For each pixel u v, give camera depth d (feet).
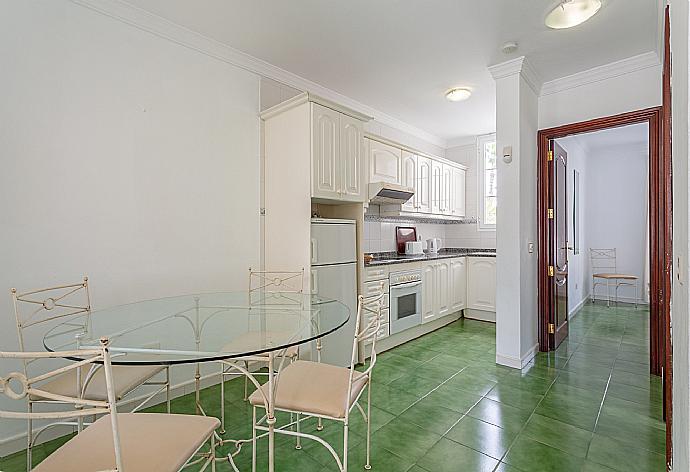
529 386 8.68
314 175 9.07
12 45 6.21
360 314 4.83
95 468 3.28
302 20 7.98
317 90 11.55
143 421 4.08
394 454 6.02
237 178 9.60
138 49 7.77
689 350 2.30
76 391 4.95
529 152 10.66
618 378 9.12
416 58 9.67
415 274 13.07
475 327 14.61
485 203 17.37
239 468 5.72
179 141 8.46
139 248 7.79
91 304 7.11
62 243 6.76
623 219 19.56
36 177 6.46
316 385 5.18
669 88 4.86
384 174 13.21
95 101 7.17
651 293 9.34
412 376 9.39
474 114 14.32
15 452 6.21
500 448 6.16
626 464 5.70
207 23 8.12
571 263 16.49
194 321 5.59
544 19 7.82
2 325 6.12
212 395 8.34
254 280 9.94
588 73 10.34
